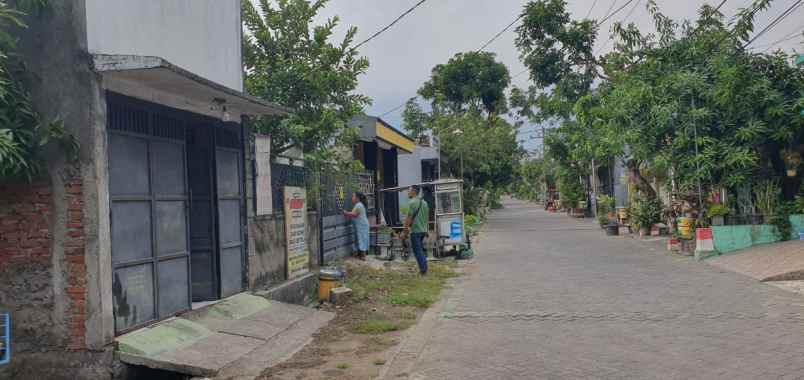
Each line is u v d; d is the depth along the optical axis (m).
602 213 31.75
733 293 10.12
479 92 46.34
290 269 10.62
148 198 6.98
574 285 11.49
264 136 9.89
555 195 55.75
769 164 16.08
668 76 16.41
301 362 6.86
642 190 22.33
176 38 7.95
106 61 5.98
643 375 5.96
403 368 6.50
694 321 8.19
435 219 16.81
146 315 6.91
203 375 6.29
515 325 8.33
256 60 11.82
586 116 21.14
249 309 8.55
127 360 6.14
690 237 16.20
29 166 5.84
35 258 6.10
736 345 6.90
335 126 11.69
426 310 9.81
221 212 8.65
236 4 10.09
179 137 7.73
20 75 5.96
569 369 6.25
